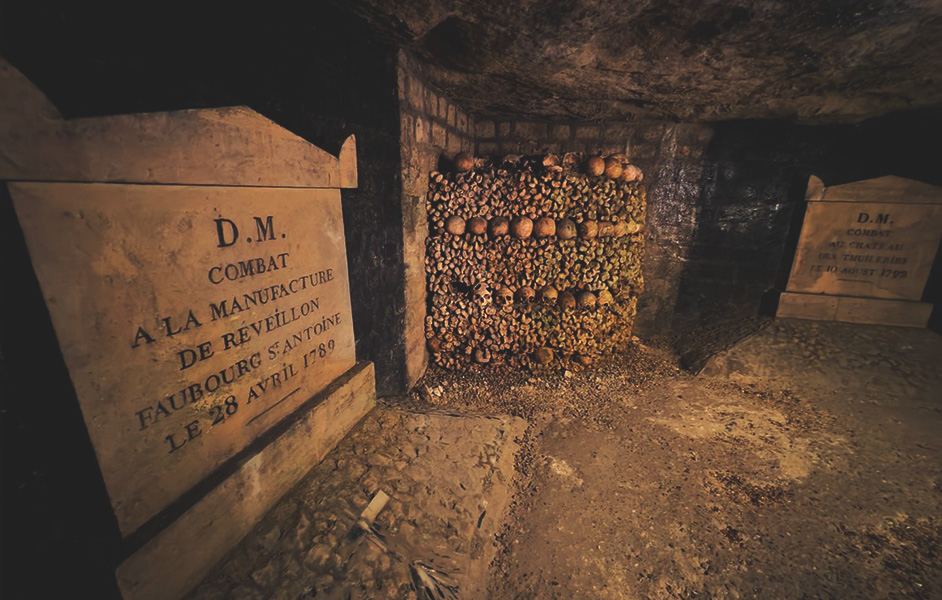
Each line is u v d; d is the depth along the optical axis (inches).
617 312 158.1
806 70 110.0
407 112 111.7
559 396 137.1
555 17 85.4
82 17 42.4
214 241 58.2
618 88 129.0
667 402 134.5
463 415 114.9
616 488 95.7
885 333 155.4
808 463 104.2
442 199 137.9
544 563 76.8
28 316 41.4
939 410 124.4
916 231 151.6
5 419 40.2
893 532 83.2
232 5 59.2
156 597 50.8
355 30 86.7
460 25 91.0
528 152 175.9
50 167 38.7
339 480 79.7
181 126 50.9
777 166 163.6
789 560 77.2
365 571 64.5
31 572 43.3
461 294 146.3
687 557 78.0
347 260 95.0
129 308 47.6
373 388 102.7
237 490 62.3
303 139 73.1
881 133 150.8
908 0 76.7
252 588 57.7
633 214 150.9
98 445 45.2
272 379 72.2
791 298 166.9
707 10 84.4
